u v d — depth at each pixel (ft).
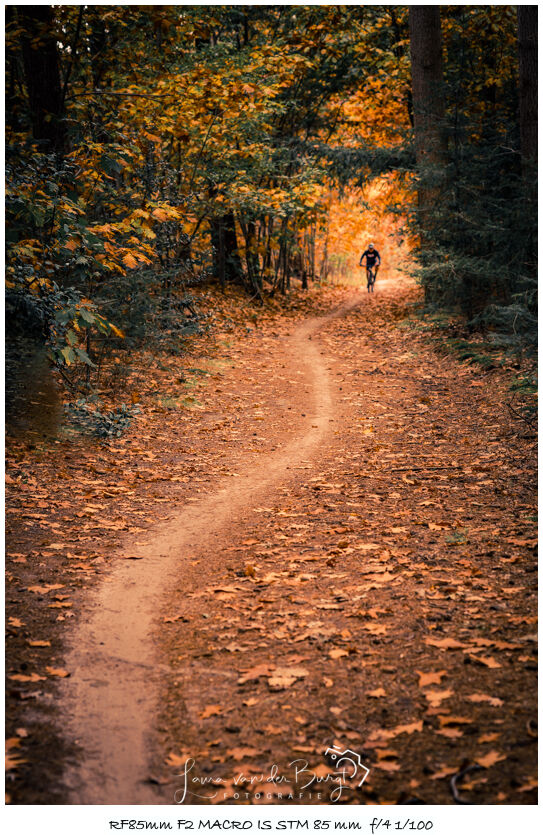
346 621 14.19
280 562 17.92
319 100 78.23
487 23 55.98
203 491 24.73
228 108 44.96
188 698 12.00
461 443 28.30
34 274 28.19
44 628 14.44
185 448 29.89
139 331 42.06
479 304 48.49
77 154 34.76
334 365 48.24
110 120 40.37
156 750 10.70
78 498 22.86
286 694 11.82
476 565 16.17
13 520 20.31
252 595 16.03
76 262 30.12
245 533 20.39
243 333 58.70
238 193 56.03
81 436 29.27
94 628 14.64
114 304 40.22
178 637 14.24
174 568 17.98
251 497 23.86
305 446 30.42
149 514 22.22
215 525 21.25
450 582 15.31
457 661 12.11
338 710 11.21
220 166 59.36
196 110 42.73
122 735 11.03
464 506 20.72
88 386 34.91
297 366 48.19
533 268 39.29
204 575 17.44
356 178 67.77
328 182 73.20
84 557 18.37
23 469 24.56
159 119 41.60
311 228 104.01
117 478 25.35
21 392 30.01
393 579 15.93
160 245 45.24
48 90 36.47
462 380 39.34
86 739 10.91
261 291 80.18
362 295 96.84
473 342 45.24
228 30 69.67
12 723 11.15
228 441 31.35
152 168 43.37
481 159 44.39
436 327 51.72
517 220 39.47
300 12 69.82
